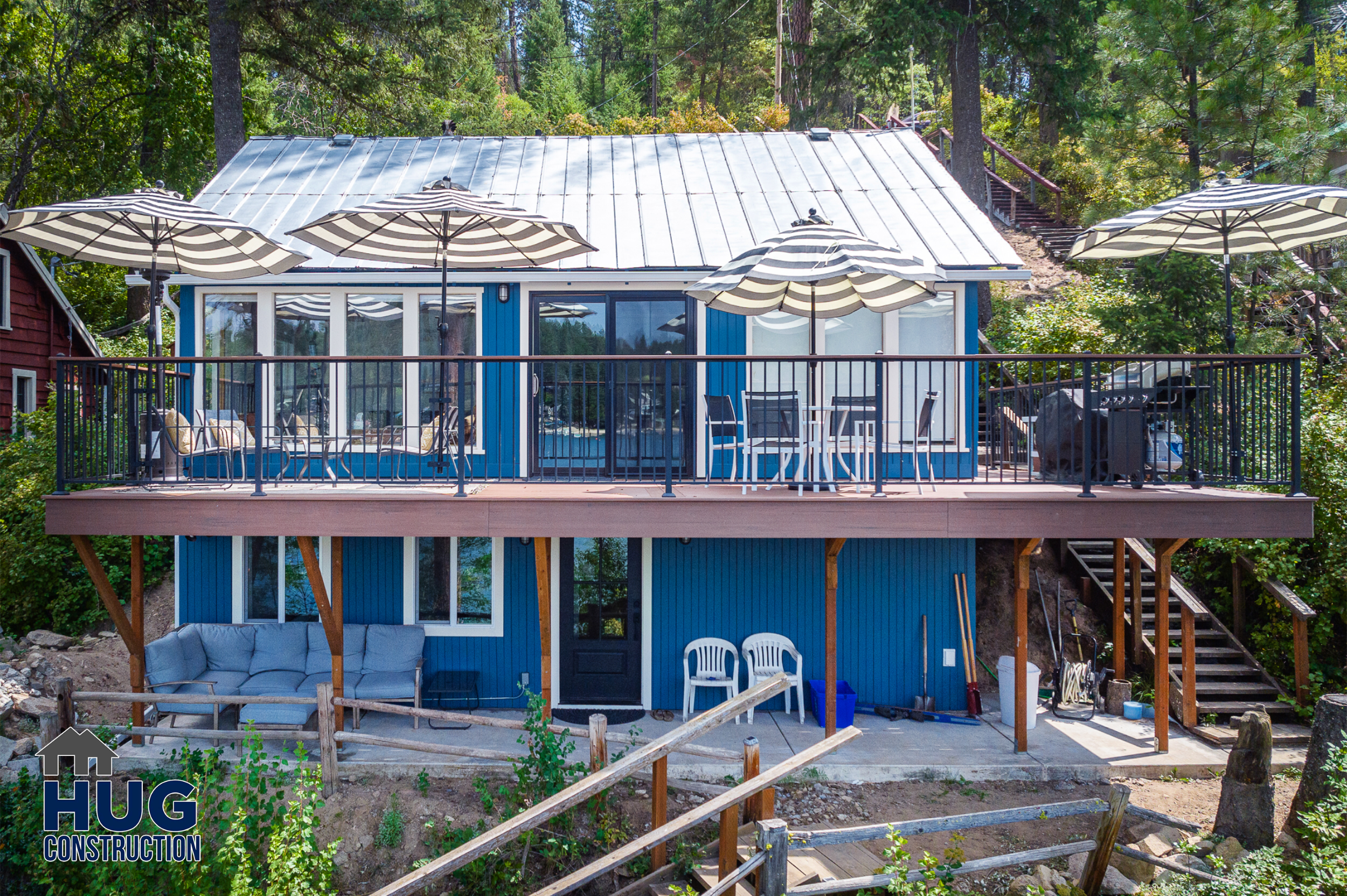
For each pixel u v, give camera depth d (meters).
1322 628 10.80
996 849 7.92
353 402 10.73
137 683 9.34
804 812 8.38
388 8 17.23
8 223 8.07
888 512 8.47
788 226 11.38
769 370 10.59
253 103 24.25
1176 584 10.67
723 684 10.17
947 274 10.16
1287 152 13.08
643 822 8.12
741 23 34.69
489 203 8.42
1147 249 10.51
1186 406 9.78
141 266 9.66
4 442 15.75
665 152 13.80
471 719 8.20
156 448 9.34
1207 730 9.87
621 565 10.82
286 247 9.34
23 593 13.00
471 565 10.83
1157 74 13.67
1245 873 6.65
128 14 19.62
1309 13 19.42
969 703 10.56
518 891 7.49
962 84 19.17
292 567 10.87
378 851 7.92
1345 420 11.29
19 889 7.79
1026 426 11.47
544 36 47.03
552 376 10.79
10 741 9.55
